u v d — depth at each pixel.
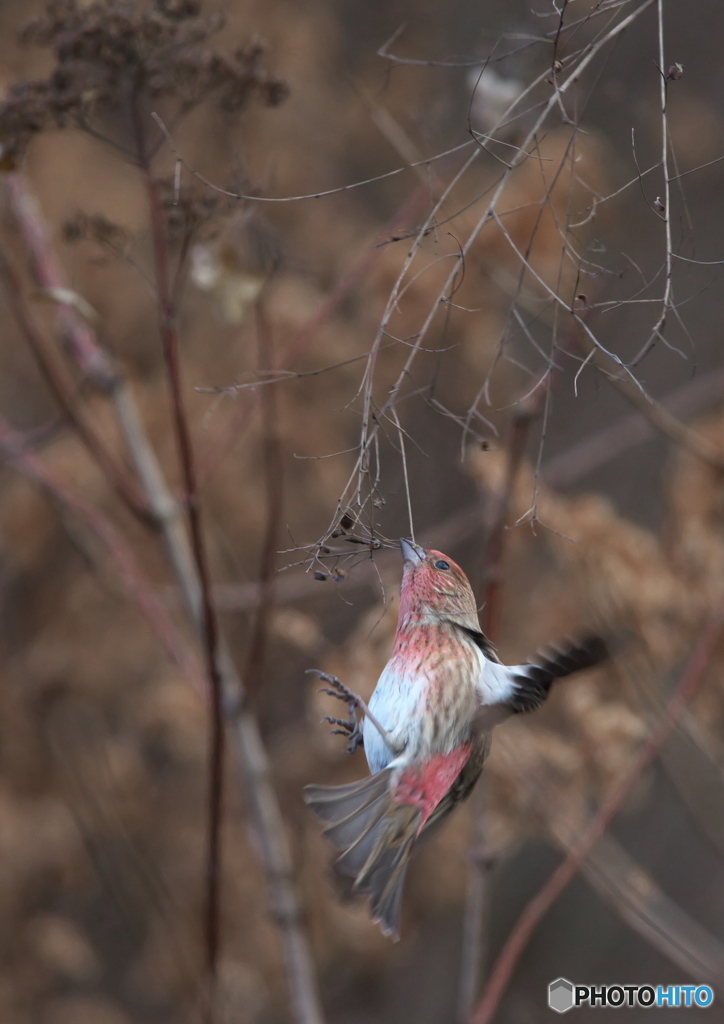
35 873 12.62
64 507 10.65
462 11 14.91
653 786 15.30
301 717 12.57
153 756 13.90
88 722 12.39
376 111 9.23
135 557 12.24
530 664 6.12
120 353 12.49
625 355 13.09
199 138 12.93
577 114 5.78
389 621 8.77
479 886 8.70
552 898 8.39
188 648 12.70
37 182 12.81
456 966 14.62
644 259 10.16
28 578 12.61
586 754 9.30
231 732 8.66
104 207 12.68
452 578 6.52
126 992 14.02
